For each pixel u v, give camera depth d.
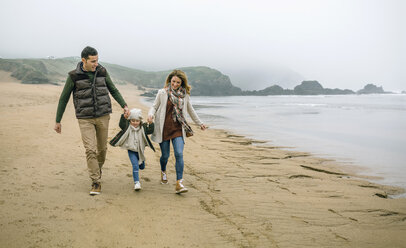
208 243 2.80
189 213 3.53
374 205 4.11
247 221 3.38
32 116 11.08
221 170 5.91
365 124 15.48
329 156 7.76
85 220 3.07
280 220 3.46
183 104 4.31
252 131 12.59
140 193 4.13
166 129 4.28
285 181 5.32
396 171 6.29
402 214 3.79
